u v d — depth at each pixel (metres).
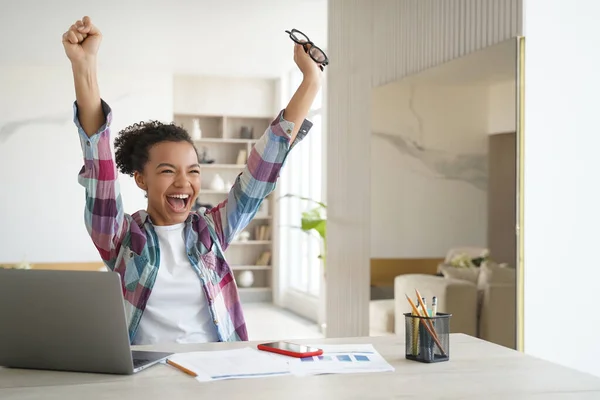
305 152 8.09
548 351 3.09
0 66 7.78
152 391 1.34
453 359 1.62
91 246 7.99
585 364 3.16
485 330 3.25
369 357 1.62
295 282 8.48
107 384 1.39
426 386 1.38
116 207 1.85
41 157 7.88
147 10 5.66
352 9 4.74
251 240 9.07
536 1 3.10
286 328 7.11
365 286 4.52
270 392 1.33
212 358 1.58
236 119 8.93
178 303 1.91
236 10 5.63
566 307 3.13
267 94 8.81
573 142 3.15
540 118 3.09
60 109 7.91
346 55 4.83
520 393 1.34
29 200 7.86
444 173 3.58
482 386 1.39
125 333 1.43
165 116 8.29
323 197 7.17
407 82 3.99
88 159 1.78
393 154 4.14
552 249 3.10
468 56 3.43
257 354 1.62
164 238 1.94
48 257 7.89
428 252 3.76
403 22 4.09
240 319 2.00
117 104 8.16
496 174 3.18
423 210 3.77
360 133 4.61
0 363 1.54
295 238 8.45
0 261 7.80
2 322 1.50
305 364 1.54
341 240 4.88
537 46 3.10
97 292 1.42
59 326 1.46
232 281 2.02
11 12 5.74
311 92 1.93
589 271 3.18
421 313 1.62
